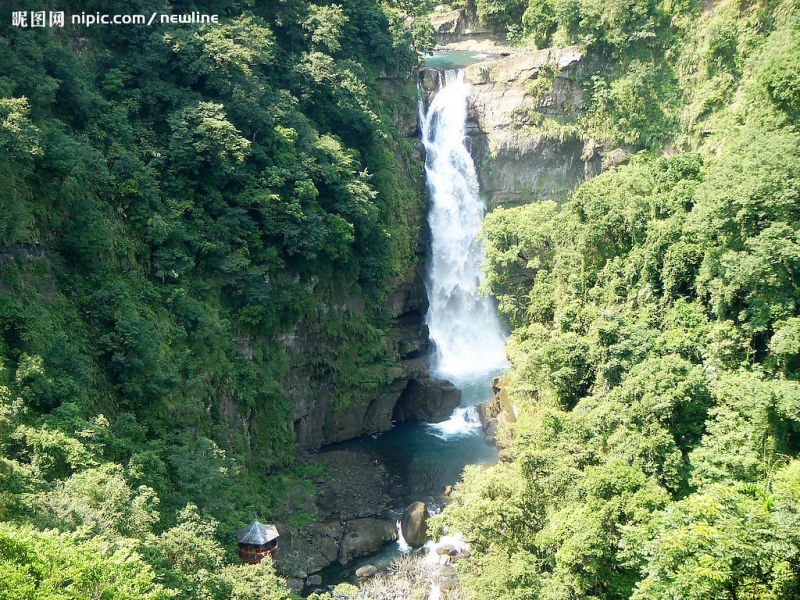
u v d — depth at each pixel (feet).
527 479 126.41
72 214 147.33
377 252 213.87
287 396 192.34
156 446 136.67
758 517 91.50
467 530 123.85
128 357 143.13
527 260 219.00
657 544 94.12
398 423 216.95
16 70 147.43
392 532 165.99
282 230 184.03
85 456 113.91
